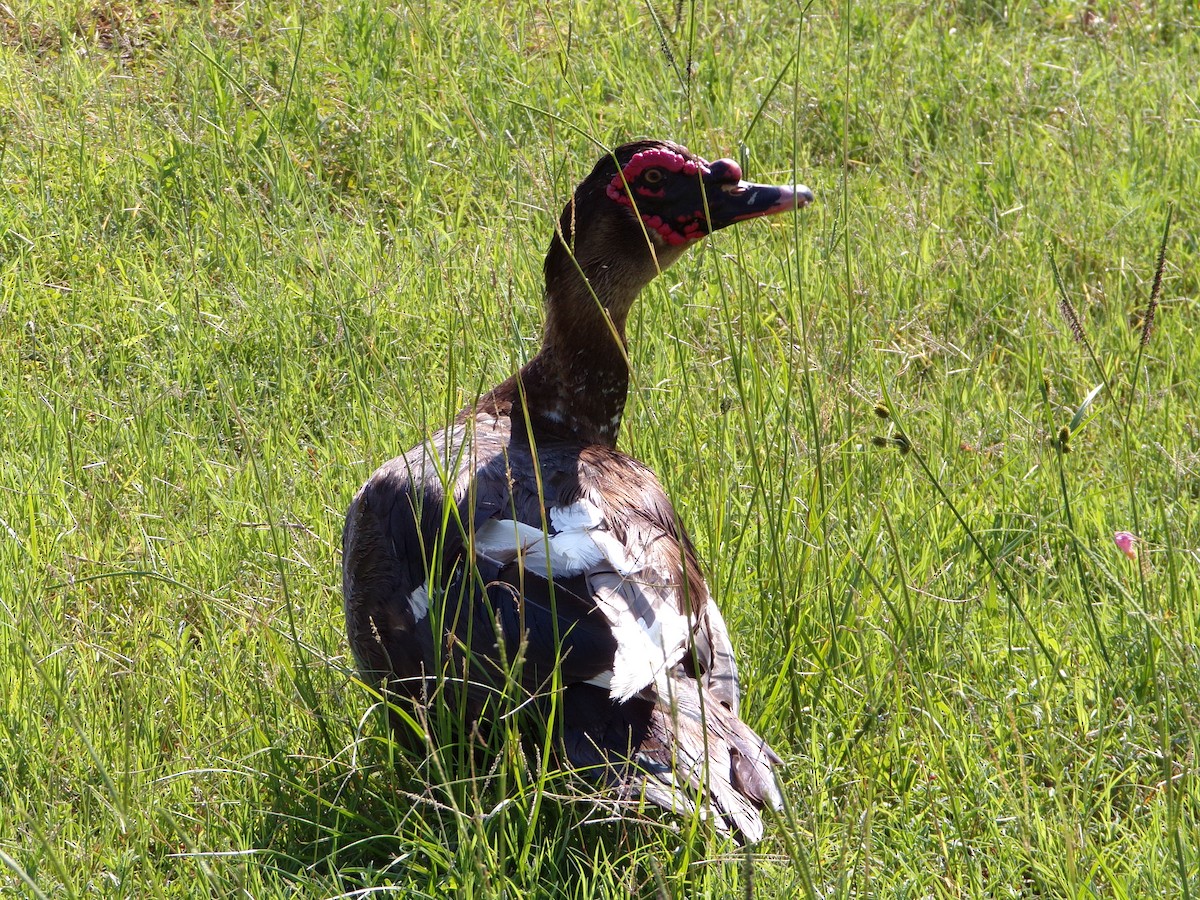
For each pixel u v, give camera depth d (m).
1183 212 14.57
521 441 8.33
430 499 7.65
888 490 10.14
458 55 16.25
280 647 8.44
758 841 6.54
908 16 18.89
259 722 8.10
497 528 7.38
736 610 8.97
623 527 7.54
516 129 14.99
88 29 16.30
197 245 12.97
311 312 12.15
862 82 15.96
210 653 8.66
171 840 7.38
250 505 9.84
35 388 11.20
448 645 7.21
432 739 7.52
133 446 10.62
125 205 13.67
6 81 15.05
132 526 9.84
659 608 7.16
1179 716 8.23
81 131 14.27
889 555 9.42
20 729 7.98
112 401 11.14
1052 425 9.16
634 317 12.06
